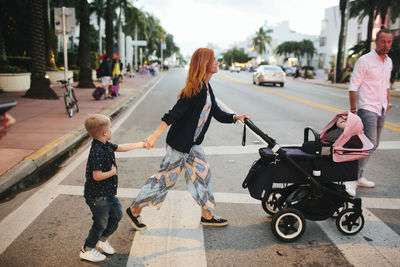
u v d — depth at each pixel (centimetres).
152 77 3628
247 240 319
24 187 457
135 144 281
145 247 306
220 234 330
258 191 325
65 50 1120
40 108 1103
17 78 1598
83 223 350
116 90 1520
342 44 2938
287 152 323
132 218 326
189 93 289
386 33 396
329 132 369
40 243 311
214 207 329
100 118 254
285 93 1859
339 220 326
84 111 1064
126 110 1195
